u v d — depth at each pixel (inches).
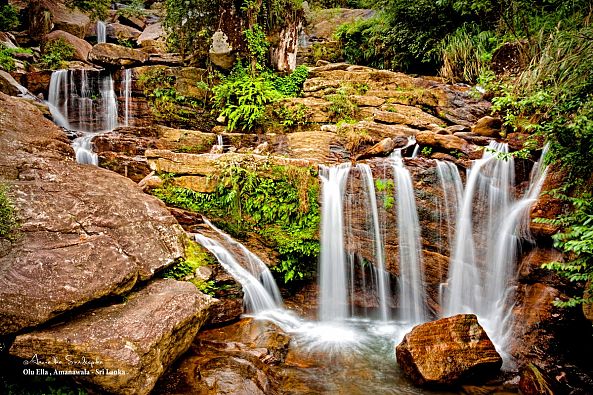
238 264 231.5
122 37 639.1
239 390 149.3
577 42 254.4
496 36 384.2
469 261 244.2
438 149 280.1
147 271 178.9
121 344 131.3
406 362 179.5
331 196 257.6
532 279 217.2
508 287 228.1
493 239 241.6
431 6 427.8
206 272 207.0
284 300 250.2
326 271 257.1
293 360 187.9
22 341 124.2
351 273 258.4
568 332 192.9
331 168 262.8
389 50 482.9
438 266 247.0
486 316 233.9
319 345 206.8
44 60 445.1
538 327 199.5
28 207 168.6
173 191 260.4
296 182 257.8
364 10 631.2
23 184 181.3
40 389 129.1
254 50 377.7
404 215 251.0
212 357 167.9
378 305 254.1
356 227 254.8
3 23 488.1
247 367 163.9
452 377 169.0
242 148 319.6
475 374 173.9
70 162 230.8
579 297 183.8
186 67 391.9
